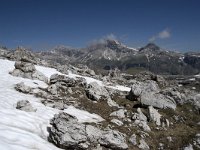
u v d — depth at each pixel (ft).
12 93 113.09
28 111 90.99
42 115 91.86
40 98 115.14
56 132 73.10
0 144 56.95
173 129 114.42
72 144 71.36
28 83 139.33
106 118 109.91
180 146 102.58
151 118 115.44
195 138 108.78
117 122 103.76
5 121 75.46
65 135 71.56
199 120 133.08
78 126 75.72
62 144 70.59
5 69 170.60
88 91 136.15
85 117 104.22
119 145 80.23
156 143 99.40
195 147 104.17
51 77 150.10
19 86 121.49
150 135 102.89
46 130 80.28
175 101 146.20
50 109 101.65
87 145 74.02
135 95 144.15
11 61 209.87
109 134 81.25
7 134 65.36
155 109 124.88
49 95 120.26
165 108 131.34
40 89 130.11
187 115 134.82
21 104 91.66
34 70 158.51
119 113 114.52
